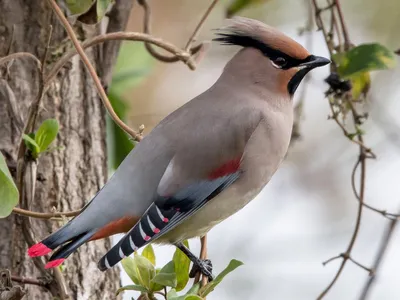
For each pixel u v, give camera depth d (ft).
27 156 30.94
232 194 32.42
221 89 33.68
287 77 33.86
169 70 52.06
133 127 46.39
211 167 31.78
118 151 37.63
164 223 30.60
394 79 50.60
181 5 52.47
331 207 51.08
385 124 44.19
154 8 52.31
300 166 51.72
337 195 51.37
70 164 33.45
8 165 31.65
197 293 28.53
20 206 31.07
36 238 31.91
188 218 32.01
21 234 31.96
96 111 34.35
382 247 37.19
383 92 50.62
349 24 52.06
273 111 33.45
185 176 31.40
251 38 34.09
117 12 34.42
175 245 32.76
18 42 32.81
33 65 32.96
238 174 32.35
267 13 50.31
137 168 31.22
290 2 50.26
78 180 33.58
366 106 38.81
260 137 32.73
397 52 36.50
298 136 39.91
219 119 32.32
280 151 33.45
